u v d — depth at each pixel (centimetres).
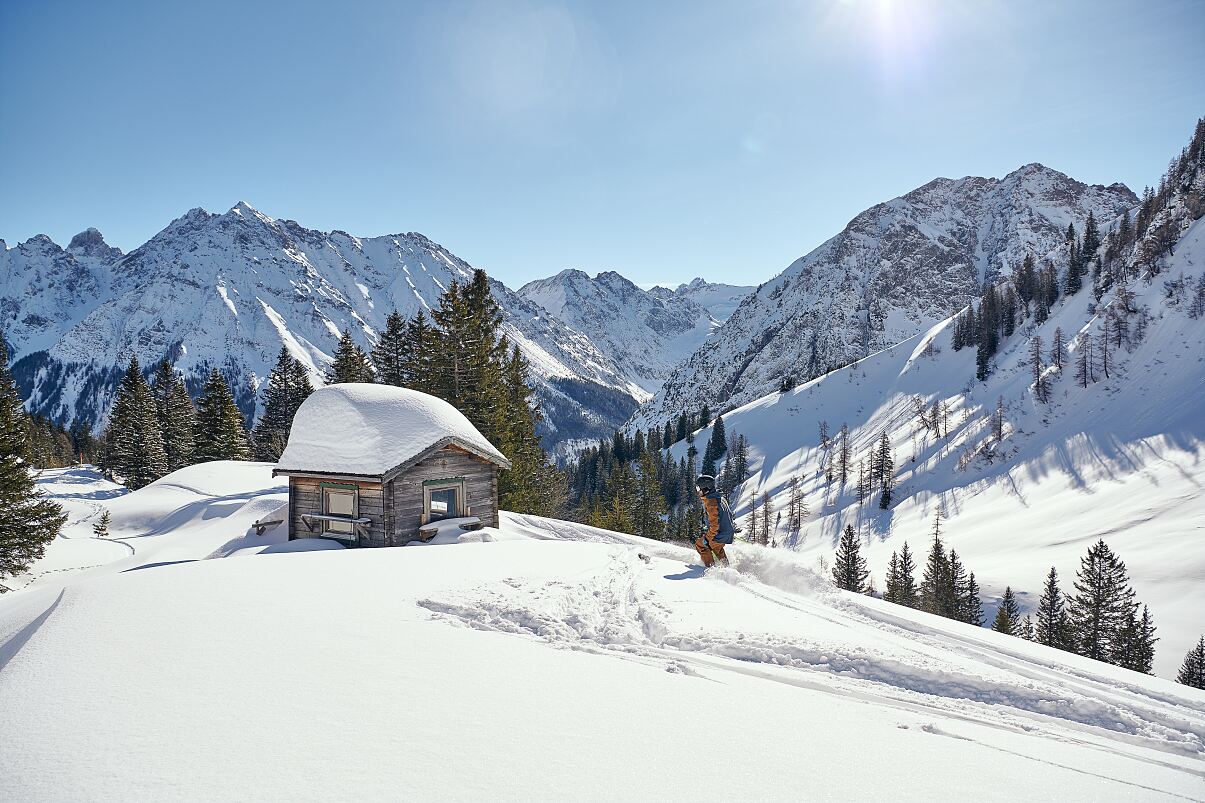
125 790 295
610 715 425
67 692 421
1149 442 10150
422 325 4616
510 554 1112
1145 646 4988
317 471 1769
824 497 14812
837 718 452
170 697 418
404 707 417
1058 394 13388
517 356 4069
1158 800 356
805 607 800
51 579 2239
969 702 520
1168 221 15662
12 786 299
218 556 1812
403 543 1720
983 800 338
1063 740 454
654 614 720
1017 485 11331
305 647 542
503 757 349
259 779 310
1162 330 12700
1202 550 6375
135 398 5916
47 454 8106
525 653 562
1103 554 5878
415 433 1792
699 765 355
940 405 16900
